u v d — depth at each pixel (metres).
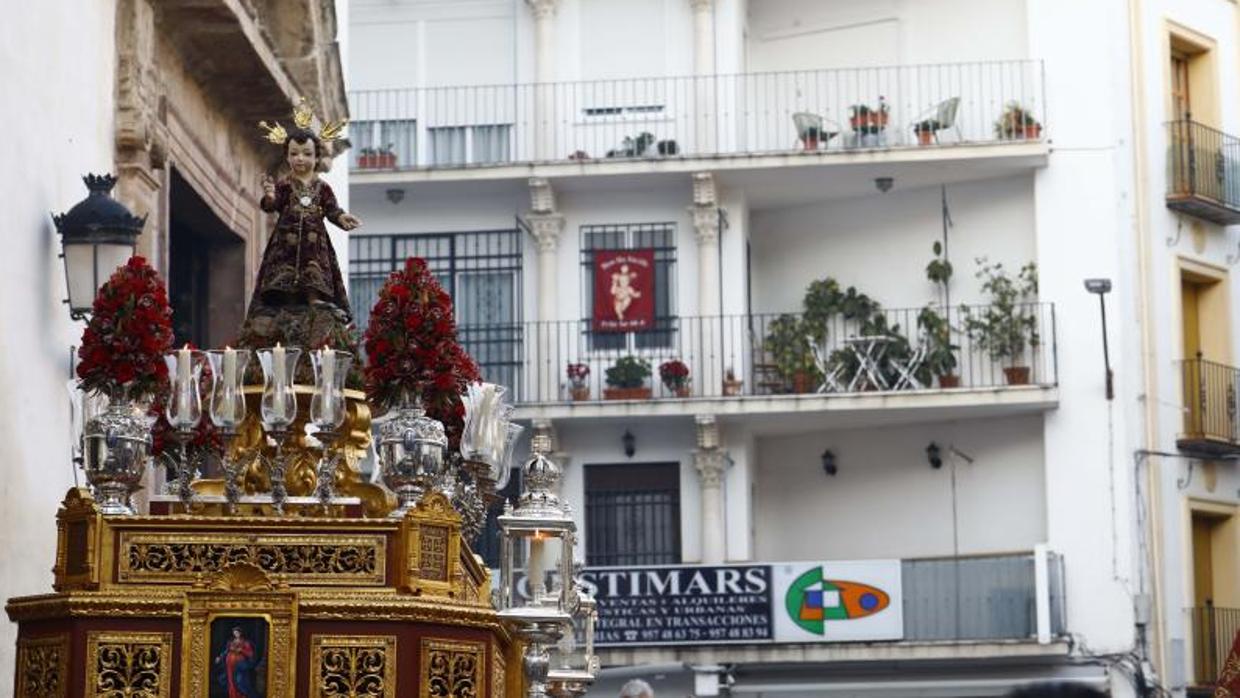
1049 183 37.62
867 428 39.03
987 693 36.75
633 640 36.44
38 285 13.68
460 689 9.88
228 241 20.34
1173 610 36.91
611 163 37.62
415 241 38.72
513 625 11.75
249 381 10.82
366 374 10.88
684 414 37.34
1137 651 35.97
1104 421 36.75
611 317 38.28
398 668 9.71
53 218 13.95
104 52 15.35
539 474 12.74
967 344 37.84
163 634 9.70
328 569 9.88
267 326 10.97
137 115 15.80
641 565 37.25
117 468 10.43
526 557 12.52
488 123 38.62
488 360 38.22
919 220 38.78
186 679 9.62
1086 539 36.59
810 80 39.44
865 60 39.38
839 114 39.25
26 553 13.30
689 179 37.94
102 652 9.66
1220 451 37.97
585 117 38.59
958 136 38.41
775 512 39.47
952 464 38.28
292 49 20.12
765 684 37.34
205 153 18.77
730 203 38.50
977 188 38.44
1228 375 38.56
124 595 9.72
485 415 11.72
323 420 10.36
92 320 10.70
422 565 9.96
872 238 39.19
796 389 37.69
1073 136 37.62
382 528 9.91
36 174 13.75
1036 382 36.97
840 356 37.69
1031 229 37.91
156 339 10.69
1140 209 37.72
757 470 39.66
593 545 38.12
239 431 10.84
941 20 38.94
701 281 38.06
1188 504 37.56
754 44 39.97
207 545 9.88
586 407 37.41
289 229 11.16
